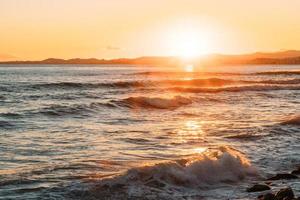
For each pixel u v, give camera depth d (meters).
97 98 36.84
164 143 17.02
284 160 14.40
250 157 14.70
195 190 10.69
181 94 42.72
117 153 14.79
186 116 26.75
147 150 15.50
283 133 19.80
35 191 10.05
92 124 22.31
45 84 45.31
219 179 11.65
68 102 33.00
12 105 30.20
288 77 80.81
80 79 68.94
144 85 51.66
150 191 10.17
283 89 50.50
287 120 22.66
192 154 14.92
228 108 31.52
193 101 35.88
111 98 37.03
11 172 11.77
